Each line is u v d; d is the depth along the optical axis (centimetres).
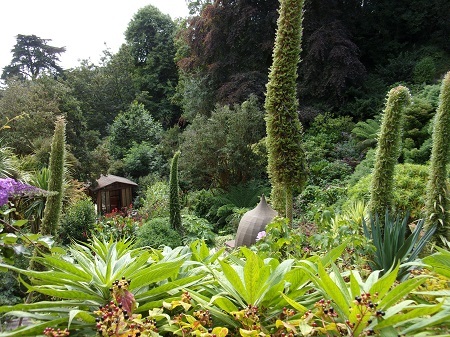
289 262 129
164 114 2211
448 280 141
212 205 1014
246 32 1368
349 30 1373
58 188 386
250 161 1048
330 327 102
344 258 233
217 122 1074
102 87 2042
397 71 1291
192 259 169
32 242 182
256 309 112
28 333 105
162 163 1513
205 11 1396
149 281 126
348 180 860
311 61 1237
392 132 372
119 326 100
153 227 651
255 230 473
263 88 1251
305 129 1212
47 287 124
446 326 103
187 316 111
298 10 400
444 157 396
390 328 100
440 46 1348
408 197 503
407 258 246
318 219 303
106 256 155
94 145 1164
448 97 391
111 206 1320
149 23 2519
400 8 1389
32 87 1070
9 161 530
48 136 918
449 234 387
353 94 1260
